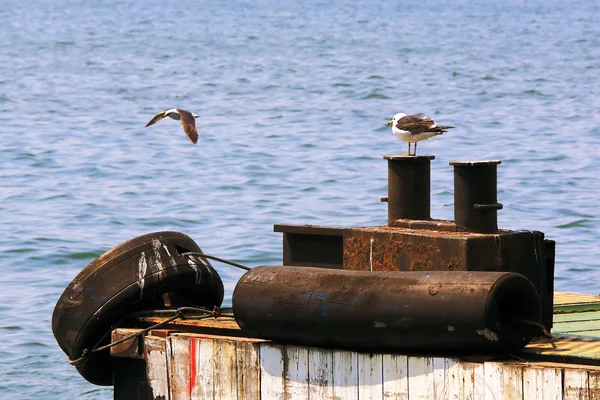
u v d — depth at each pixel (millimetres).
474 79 55625
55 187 27312
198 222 22891
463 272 8344
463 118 40375
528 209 23234
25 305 16844
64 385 13539
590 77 56094
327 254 10219
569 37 88125
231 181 27578
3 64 64812
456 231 9266
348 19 114938
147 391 10000
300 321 8703
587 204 23625
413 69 61000
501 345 8133
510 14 129000
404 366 8344
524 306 8344
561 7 149000
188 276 10672
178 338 9547
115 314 10398
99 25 103625
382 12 131750
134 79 56531
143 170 29562
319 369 8750
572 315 10617
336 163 29984
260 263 19234
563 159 29984
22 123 39719
